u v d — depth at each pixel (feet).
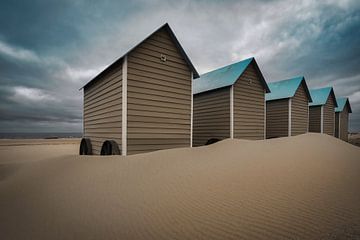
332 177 10.36
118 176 14.20
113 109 26.23
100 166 17.15
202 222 7.42
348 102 79.92
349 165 12.30
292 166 12.21
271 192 9.12
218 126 39.04
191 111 30.12
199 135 43.55
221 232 6.68
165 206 9.11
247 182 10.53
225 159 15.60
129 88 24.27
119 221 8.34
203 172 13.00
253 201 8.49
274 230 6.40
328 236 5.84
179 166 14.97
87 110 38.75
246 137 38.83
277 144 18.89
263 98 42.47
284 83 55.72
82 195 11.73
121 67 24.40
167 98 27.61
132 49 23.75
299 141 19.39
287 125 49.19
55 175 16.63
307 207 7.58
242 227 6.78
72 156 22.27
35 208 10.91
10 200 12.66
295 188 9.29
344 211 7.11
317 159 13.39
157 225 7.64
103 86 29.71
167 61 27.84
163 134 27.04
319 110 63.16
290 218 6.96
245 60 41.39
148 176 13.55
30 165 21.79
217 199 9.11
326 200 8.00
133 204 9.75
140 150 24.89
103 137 29.37
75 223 8.66
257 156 15.12
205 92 41.68
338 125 75.05
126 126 23.79
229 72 41.83
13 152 48.29
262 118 42.06
